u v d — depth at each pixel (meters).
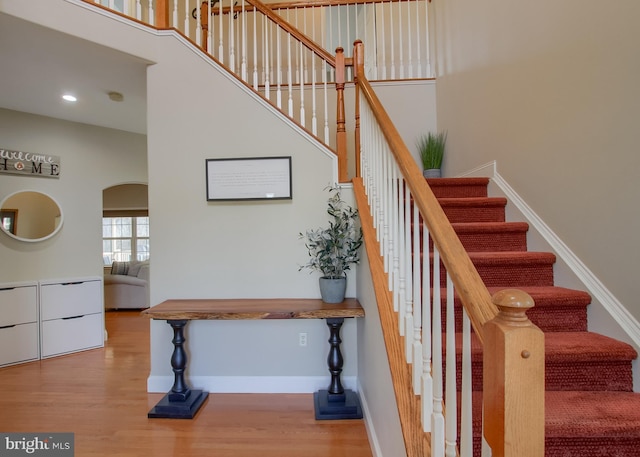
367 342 2.03
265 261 2.63
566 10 1.82
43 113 3.56
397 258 1.45
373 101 1.97
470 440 0.78
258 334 2.61
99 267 3.93
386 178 1.68
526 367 0.60
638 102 1.38
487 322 0.65
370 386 1.92
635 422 1.13
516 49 2.32
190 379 2.60
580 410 1.21
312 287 2.62
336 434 2.02
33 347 3.30
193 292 2.63
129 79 2.88
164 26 2.66
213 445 1.92
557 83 1.91
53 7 2.20
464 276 0.81
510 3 2.38
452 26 3.43
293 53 4.21
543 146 2.05
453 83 3.41
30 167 3.51
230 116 2.65
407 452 1.00
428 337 1.05
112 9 2.45
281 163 2.62
